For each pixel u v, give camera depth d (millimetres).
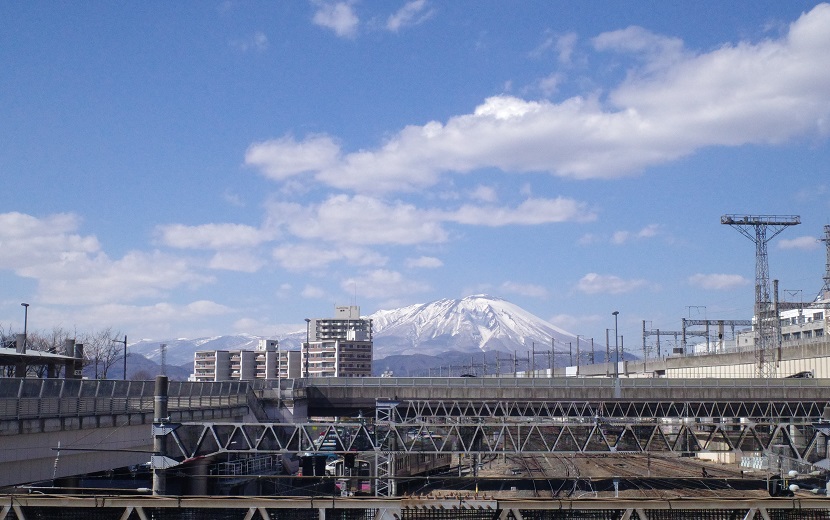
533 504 28125
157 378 45750
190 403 65750
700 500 28078
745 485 81125
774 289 121312
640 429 114812
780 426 60719
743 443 101188
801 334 153750
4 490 48500
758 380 91562
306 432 57000
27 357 78062
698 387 88938
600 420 63344
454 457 114938
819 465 55188
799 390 89125
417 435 72438
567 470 98750
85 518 28391
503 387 88500
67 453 49406
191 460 57594
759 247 120500
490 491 79812
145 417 58031
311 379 90688
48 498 28328
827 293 135125
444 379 89688
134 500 28359
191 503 28328
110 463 54031
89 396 51750
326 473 86125
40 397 46750
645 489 79812
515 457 120688
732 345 169875
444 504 28234
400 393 89188
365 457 81812
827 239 136125
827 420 55031
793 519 27969
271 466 79125
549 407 89688
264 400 83250
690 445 114312
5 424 43469
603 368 166625
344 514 28281
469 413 91688
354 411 92688
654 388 88812
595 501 28188
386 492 67125
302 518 28281
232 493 67000
